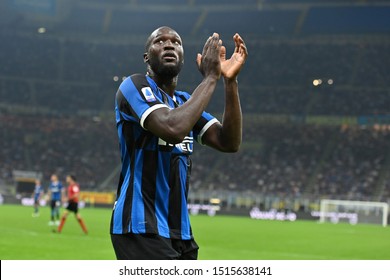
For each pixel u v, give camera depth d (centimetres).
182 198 1636
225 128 1703
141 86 1580
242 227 11431
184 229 1627
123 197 1598
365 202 16725
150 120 1502
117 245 1595
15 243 6175
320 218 16712
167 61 1605
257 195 18538
